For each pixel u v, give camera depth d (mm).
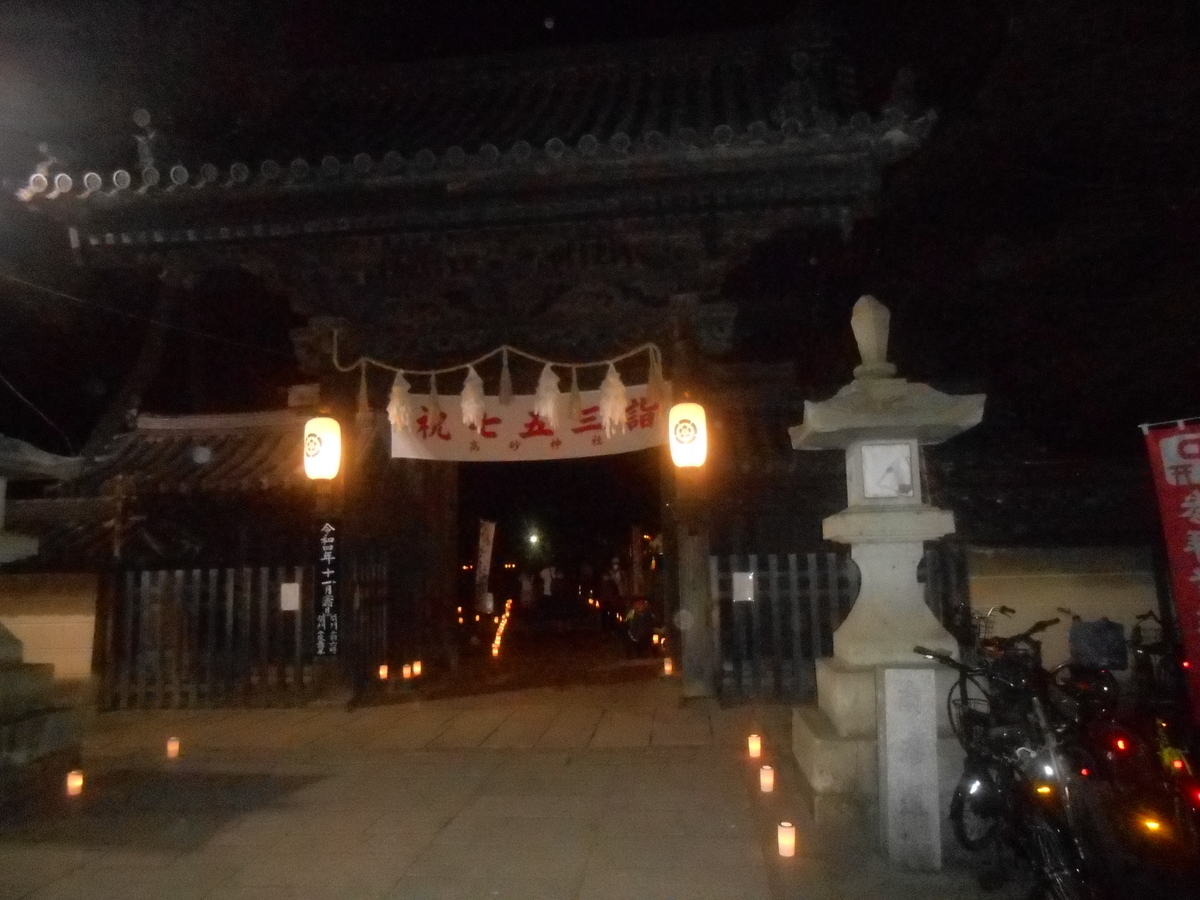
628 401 11539
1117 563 12312
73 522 13805
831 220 11180
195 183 10836
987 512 12461
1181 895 6238
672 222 11266
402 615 14250
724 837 7148
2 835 7414
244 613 13141
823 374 16531
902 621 7391
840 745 6910
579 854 6852
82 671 13102
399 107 14414
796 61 11312
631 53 14430
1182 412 13219
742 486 12867
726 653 12297
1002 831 6301
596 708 12383
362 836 7332
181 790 8688
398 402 11586
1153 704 8398
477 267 12133
